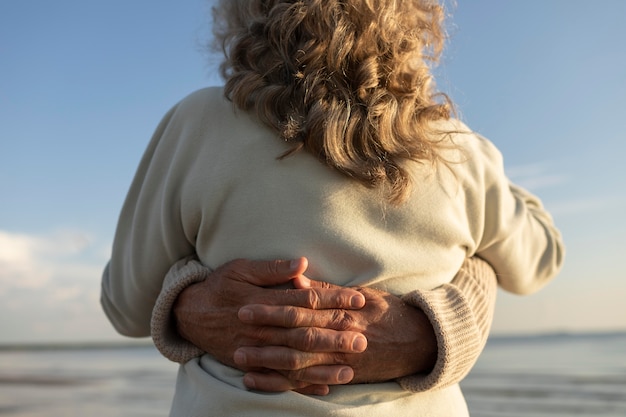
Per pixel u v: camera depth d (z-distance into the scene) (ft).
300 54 3.51
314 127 3.40
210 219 3.61
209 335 3.47
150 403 38.01
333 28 3.53
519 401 38.58
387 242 3.52
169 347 3.66
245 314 3.23
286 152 3.47
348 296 3.28
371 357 3.26
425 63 4.02
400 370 3.34
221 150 3.61
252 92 3.64
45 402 38.99
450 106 3.90
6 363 91.97
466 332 3.39
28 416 32.89
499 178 4.03
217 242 3.63
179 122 3.87
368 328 3.27
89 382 54.44
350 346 3.14
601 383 46.37
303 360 3.18
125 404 37.60
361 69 3.50
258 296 3.34
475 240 3.94
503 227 4.05
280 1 3.80
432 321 3.30
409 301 3.44
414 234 3.58
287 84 3.61
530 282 4.50
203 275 3.67
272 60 3.69
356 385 3.34
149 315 4.44
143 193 3.94
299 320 3.20
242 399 3.20
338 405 3.21
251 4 3.96
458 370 3.40
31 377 61.82
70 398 40.93
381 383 3.38
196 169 3.65
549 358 74.43
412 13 3.97
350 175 3.43
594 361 67.21
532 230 4.43
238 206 3.53
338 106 3.43
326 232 3.45
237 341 3.37
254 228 3.52
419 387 3.33
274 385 3.23
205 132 3.73
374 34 3.60
